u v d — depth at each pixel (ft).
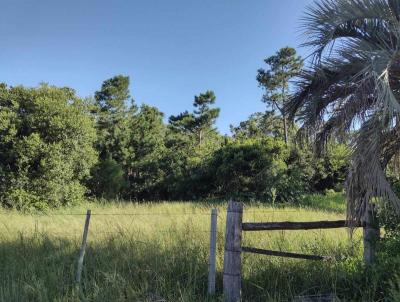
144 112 150.41
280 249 26.40
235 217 21.15
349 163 19.77
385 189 18.65
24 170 72.38
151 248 27.63
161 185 109.50
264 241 29.30
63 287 21.84
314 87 24.04
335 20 21.89
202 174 101.40
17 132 74.43
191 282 23.08
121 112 154.40
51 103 75.87
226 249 21.09
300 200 88.07
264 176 90.38
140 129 116.37
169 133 143.23
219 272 24.29
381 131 19.67
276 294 21.52
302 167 96.07
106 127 130.41
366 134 19.31
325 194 98.37
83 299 20.36
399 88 20.98
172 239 30.09
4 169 72.18
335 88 23.65
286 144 96.12
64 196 75.66
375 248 23.09
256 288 22.81
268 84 156.04
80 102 83.76
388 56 19.12
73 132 77.36
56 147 73.51
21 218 45.68
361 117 19.95
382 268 21.38
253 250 21.48
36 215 52.26
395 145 22.24
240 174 93.35
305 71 24.02
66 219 43.57
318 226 22.91
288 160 96.58
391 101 17.20
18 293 20.43
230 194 92.58
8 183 71.20
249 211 49.49
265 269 24.40
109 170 101.60
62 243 29.68
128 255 26.14
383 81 17.83
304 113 24.48
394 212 21.57
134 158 111.04
